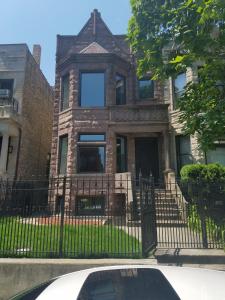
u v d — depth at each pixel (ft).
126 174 42.22
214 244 22.74
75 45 57.00
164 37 22.94
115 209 30.94
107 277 7.00
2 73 61.52
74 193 45.70
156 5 23.91
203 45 20.38
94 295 5.97
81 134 50.19
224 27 20.56
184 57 20.53
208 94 22.63
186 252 20.59
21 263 17.15
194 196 26.73
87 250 19.52
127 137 53.78
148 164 53.21
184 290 5.85
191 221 27.73
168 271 7.25
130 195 36.24
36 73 70.33
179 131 46.93
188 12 20.27
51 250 19.70
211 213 24.38
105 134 49.60
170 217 33.40
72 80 52.29
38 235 22.18
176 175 46.37
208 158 44.19
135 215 27.55
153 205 23.00
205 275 6.91
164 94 52.90
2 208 20.72
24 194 21.62
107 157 48.14
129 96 55.42
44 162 77.10
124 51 57.88
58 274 16.85
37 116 71.00
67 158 49.65
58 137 53.21
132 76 56.59
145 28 23.89
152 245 21.27
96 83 52.60
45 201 23.39
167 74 22.90
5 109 54.65
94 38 57.52
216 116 20.16
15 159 57.47
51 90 84.69
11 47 62.85
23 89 60.95
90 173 47.93
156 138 54.08
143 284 6.28
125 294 5.84
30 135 65.57
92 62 52.90
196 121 22.35
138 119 48.70
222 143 44.39
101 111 50.49
